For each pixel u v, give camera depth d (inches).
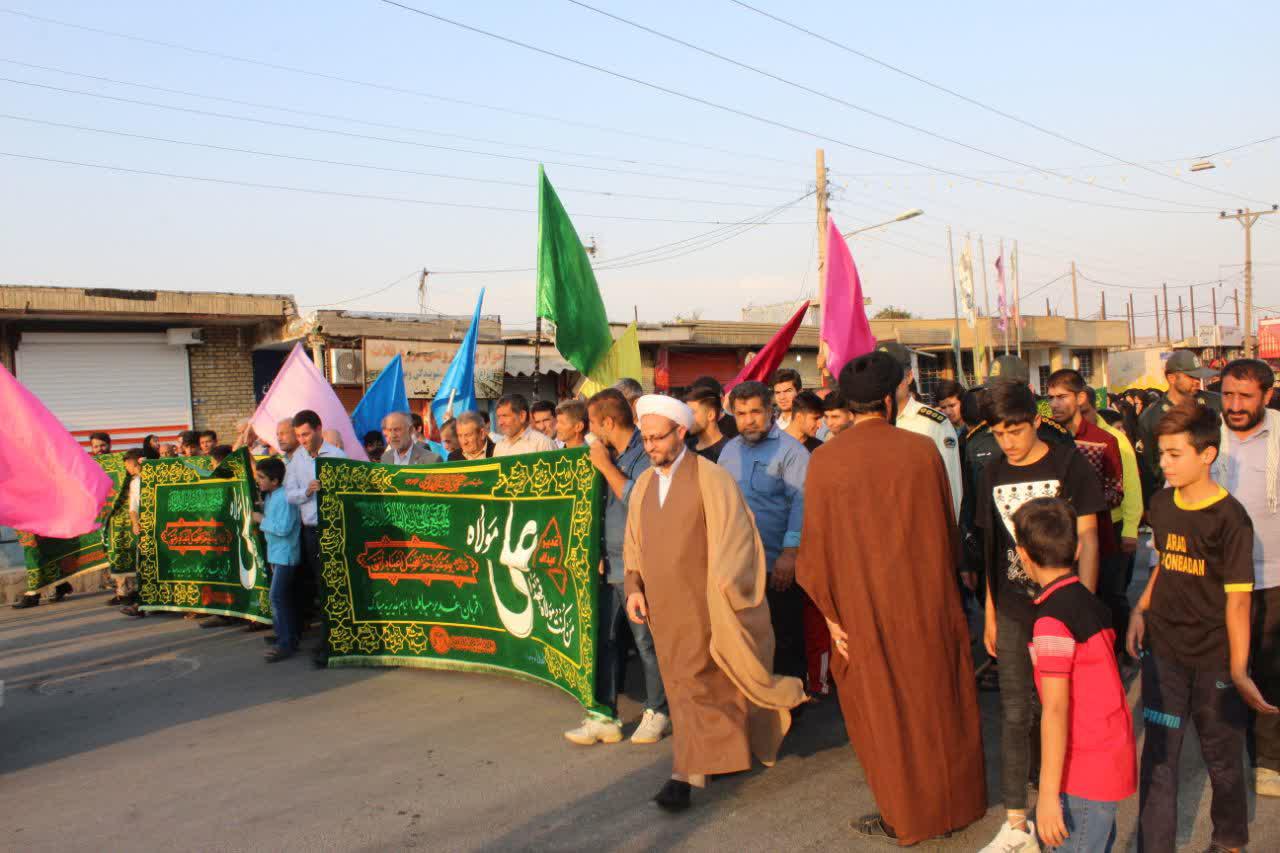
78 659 292.8
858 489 147.5
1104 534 154.5
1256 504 156.7
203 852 155.9
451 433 307.0
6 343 599.2
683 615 165.2
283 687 252.4
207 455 432.1
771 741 171.8
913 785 142.4
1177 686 132.8
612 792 173.8
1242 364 159.2
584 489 207.6
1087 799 116.1
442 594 256.7
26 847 160.6
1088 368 1636.3
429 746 202.1
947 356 1350.9
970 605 304.5
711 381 229.0
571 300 309.4
